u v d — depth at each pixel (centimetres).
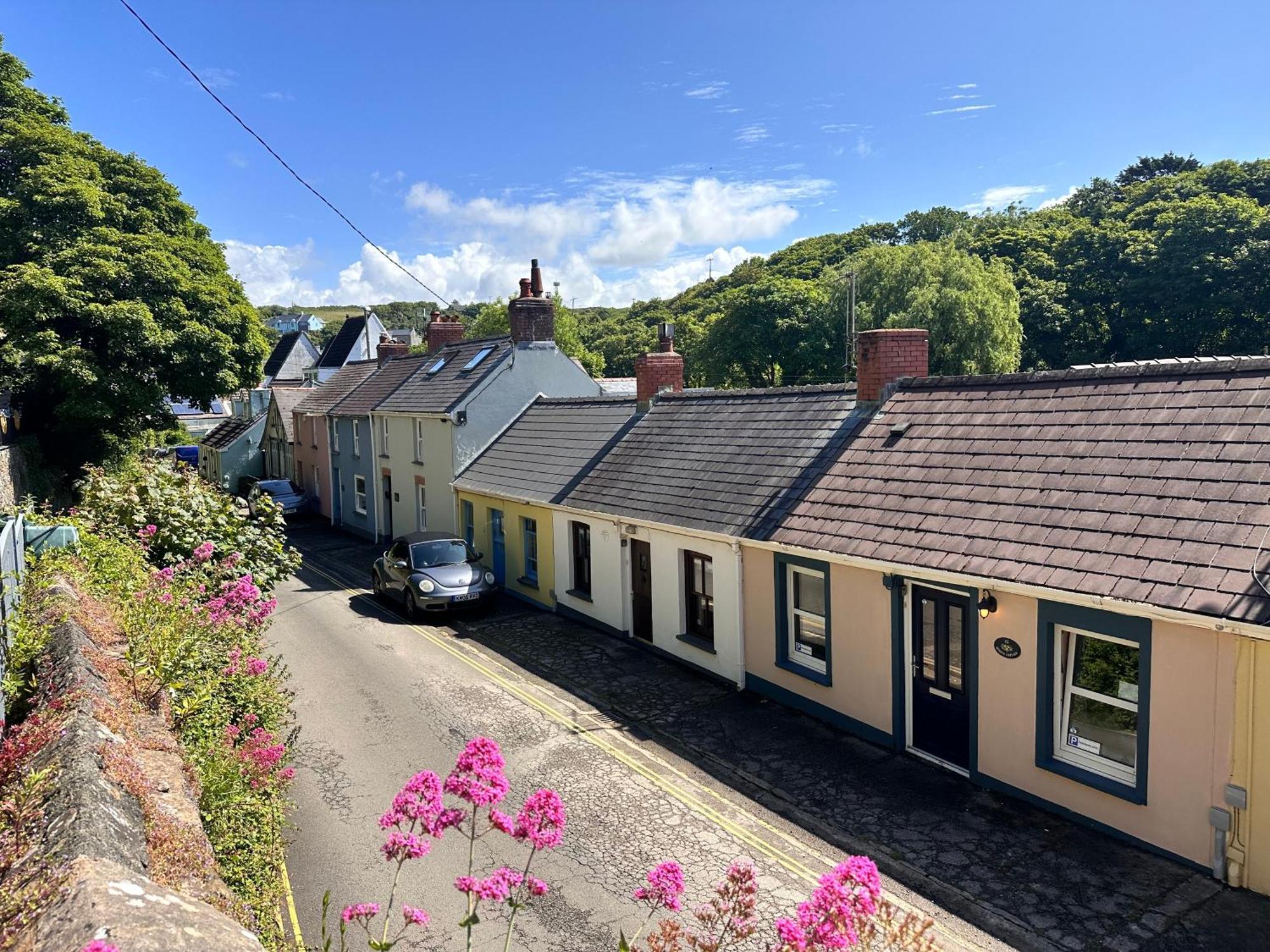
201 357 2475
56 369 2181
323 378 6544
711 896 697
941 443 1055
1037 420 973
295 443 3688
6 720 680
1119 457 846
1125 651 745
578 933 653
